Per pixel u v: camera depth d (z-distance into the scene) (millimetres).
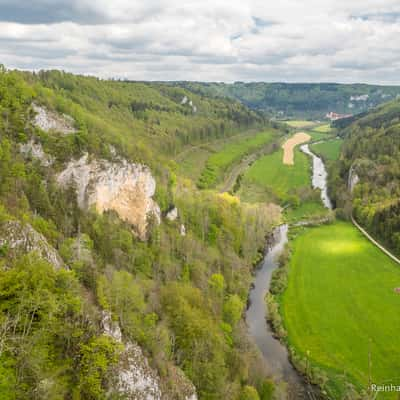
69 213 81688
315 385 72375
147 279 80250
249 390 60469
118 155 99062
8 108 84812
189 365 58594
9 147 78500
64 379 42438
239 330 81125
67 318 46750
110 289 56250
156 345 54469
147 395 47750
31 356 40969
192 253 100750
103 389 43688
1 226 51688
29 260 48844
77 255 60188
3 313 43094
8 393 37062
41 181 80938
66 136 91625
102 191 92750
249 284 105188
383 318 89750
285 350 82188
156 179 112812
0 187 67625
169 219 111375
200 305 74500
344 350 80312
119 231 88625
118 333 49906
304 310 94750
